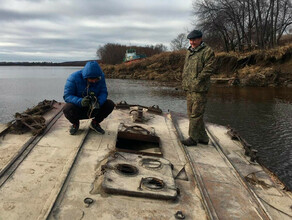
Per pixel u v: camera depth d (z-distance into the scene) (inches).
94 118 169.0
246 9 1058.1
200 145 166.7
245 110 450.9
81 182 114.0
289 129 336.2
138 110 205.3
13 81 935.0
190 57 158.7
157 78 1061.8
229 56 882.1
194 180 124.4
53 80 988.6
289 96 589.3
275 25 1013.2
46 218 90.9
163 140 169.9
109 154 141.7
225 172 133.2
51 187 109.1
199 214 100.7
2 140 152.7
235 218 98.3
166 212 99.5
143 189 106.4
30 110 197.2
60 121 188.2
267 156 253.8
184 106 498.6
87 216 94.0
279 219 102.4
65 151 141.3
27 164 125.5
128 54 1595.7
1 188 106.3
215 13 1047.0
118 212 97.1
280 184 129.0
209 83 155.9
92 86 159.9
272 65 835.4
